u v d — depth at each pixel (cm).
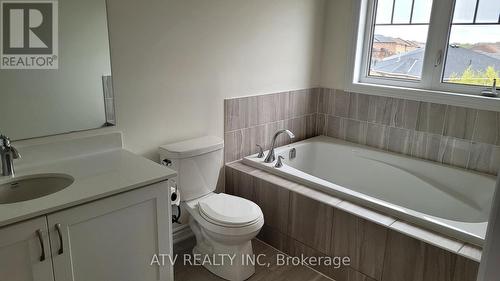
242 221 209
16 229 130
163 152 224
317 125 355
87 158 193
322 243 230
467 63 266
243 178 269
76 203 143
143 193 166
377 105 308
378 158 304
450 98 267
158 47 218
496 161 255
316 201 227
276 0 280
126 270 170
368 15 309
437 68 278
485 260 77
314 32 321
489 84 258
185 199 233
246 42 267
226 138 274
